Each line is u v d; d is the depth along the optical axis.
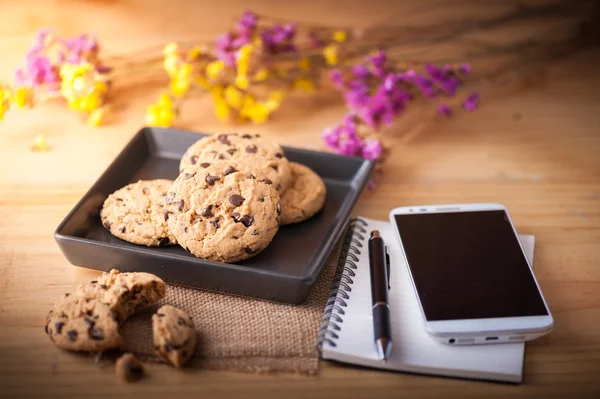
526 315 0.50
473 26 0.83
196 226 0.54
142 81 0.76
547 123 0.73
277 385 0.50
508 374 0.49
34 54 0.70
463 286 0.52
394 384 0.50
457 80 0.70
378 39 0.81
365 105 0.70
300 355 0.51
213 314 0.53
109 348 0.50
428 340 0.51
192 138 0.64
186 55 0.76
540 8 0.85
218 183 0.56
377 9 0.85
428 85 0.69
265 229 0.54
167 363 0.50
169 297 0.54
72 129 0.70
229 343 0.51
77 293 0.52
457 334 0.49
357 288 0.54
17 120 0.71
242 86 0.71
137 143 0.63
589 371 0.51
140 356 0.50
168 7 0.84
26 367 0.50
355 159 0.62
